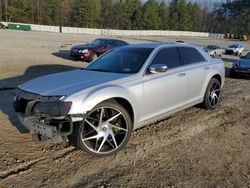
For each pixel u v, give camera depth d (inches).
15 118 217.9
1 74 408.5
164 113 199.5
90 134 158.2
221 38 3681.1
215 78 259.9
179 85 207.9
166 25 4247.0
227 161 163.9
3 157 157.4
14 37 1354.6
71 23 3654.0
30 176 140.9
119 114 165.6
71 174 144.3
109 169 150.5
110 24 3907.5
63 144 176.2
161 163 158.6
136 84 176.2
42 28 2667.3
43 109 149.3
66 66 541.3
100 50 649.0
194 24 4635.8
